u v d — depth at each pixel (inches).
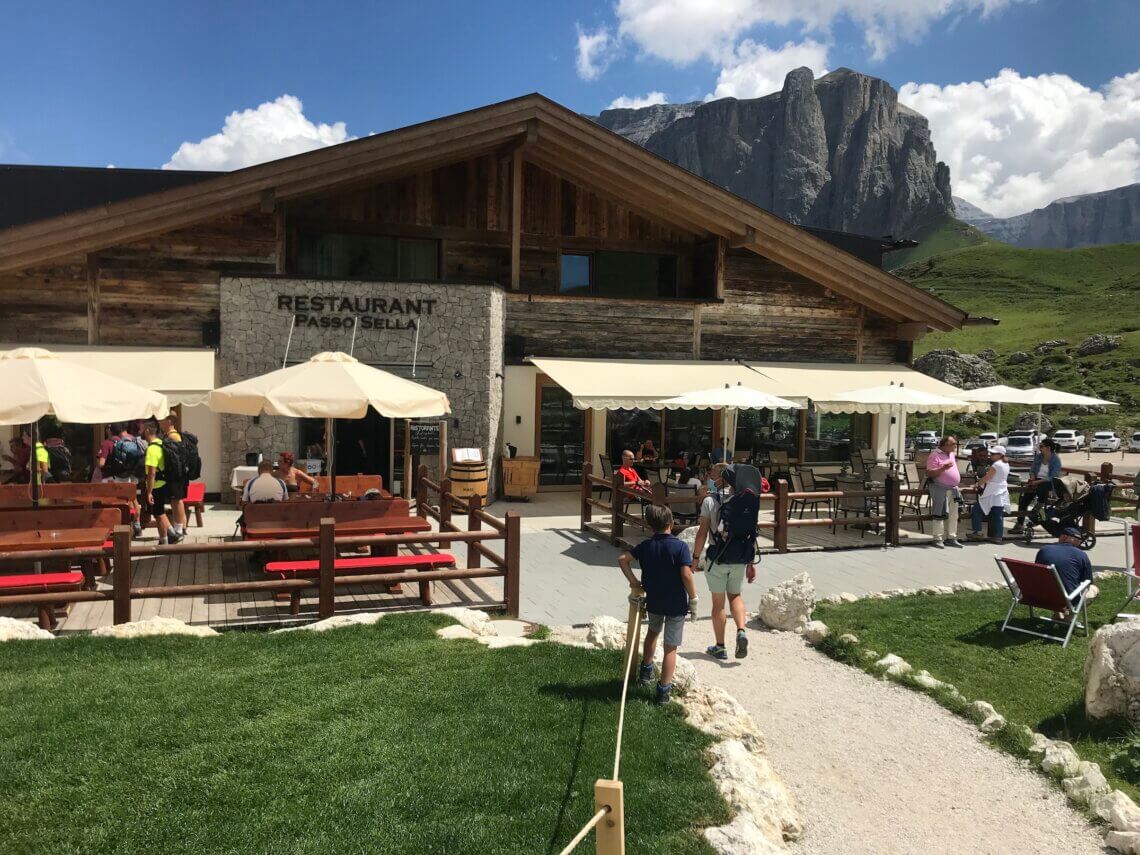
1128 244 7076.8
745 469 326.6
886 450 939.3
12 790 171.9
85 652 267.6
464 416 717.9
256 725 209.2
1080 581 361.1
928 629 367.9
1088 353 3513.8
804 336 887.7
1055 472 593.0
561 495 783.7
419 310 708.7
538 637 326.6
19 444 534.0
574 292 839.1
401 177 775.1
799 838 198.4
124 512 418.9
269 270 708.0
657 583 249.0
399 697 233.0
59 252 656.4
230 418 677.3
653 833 170.7
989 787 233.5
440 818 169.3
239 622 328.5
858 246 1113.4
